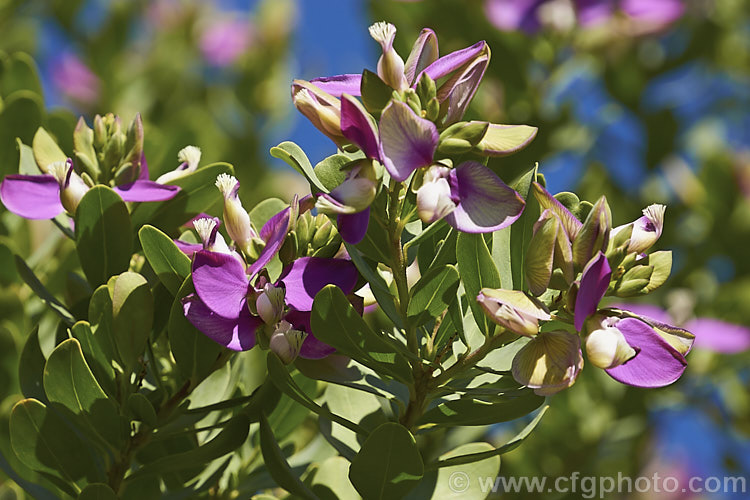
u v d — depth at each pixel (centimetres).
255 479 58
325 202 51
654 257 53
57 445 54
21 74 63
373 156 51
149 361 55
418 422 54
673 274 87
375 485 53
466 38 87
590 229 52
